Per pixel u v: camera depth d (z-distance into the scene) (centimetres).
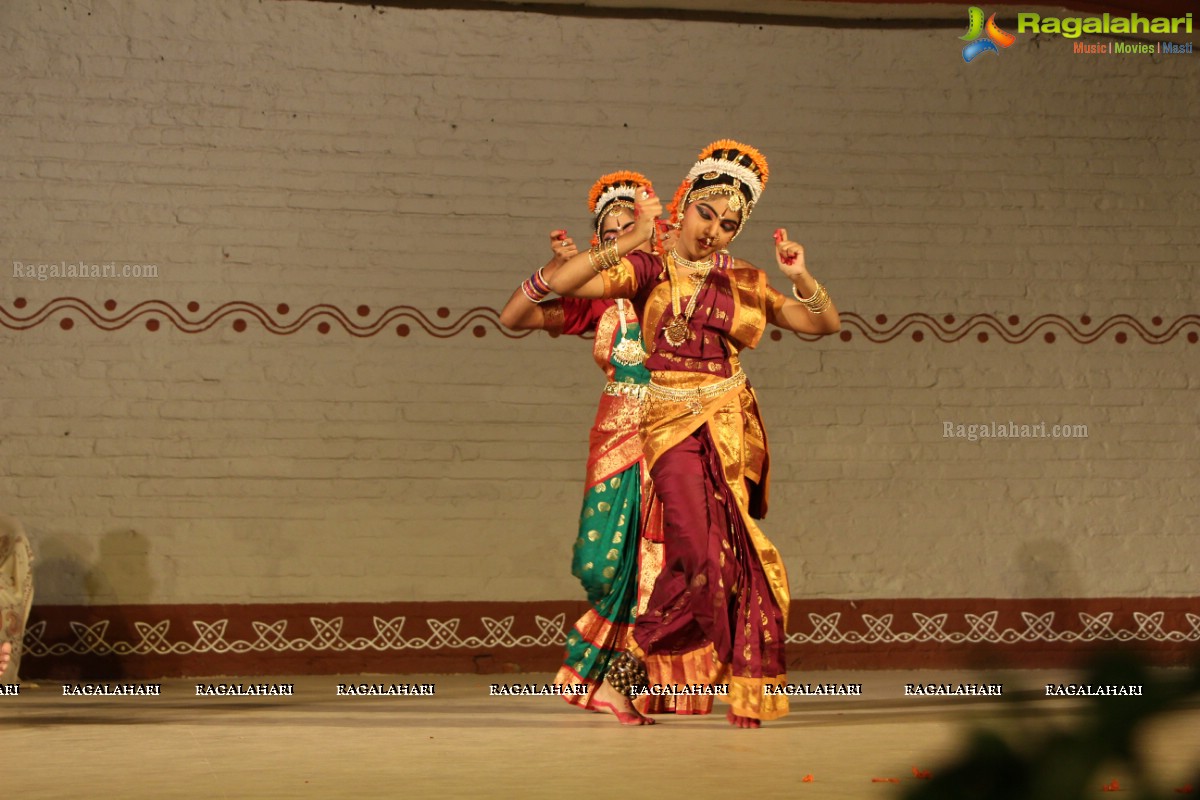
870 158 1045
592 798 371
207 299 965
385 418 977
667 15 1029
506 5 1011
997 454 1041
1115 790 77
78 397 948
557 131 1009
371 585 968
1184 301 1069
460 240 993
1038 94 1064
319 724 606
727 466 609
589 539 671
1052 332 1052
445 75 1000
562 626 983
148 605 943
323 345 973
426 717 646
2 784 403
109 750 498
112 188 959
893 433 1032
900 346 1038
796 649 1009
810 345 1029
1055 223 1060
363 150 988
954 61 1057
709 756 480
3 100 952
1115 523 1046
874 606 1020
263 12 984
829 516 1022
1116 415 1054
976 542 1033
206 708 704
